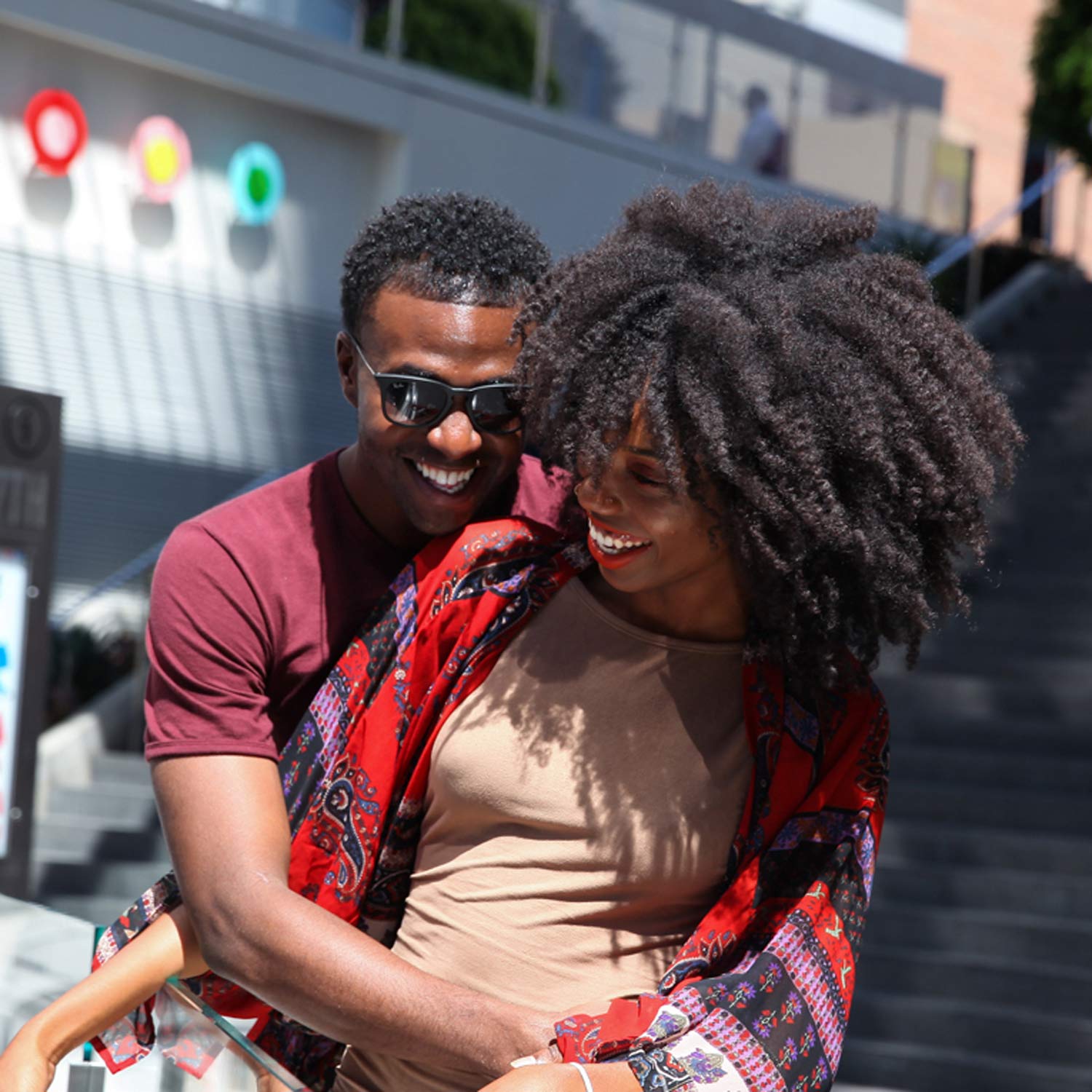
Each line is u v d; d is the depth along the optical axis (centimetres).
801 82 1192
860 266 149
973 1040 509
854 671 151
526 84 1130
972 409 147
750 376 136
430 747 158
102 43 955
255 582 165
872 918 558
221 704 157
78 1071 160
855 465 140
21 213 954
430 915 154
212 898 146
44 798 788
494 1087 126
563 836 150
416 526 172
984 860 576
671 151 1173
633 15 1155
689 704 152
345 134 1080
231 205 1036
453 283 169
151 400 1004
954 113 1820
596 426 143
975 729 656
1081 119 1055
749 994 134
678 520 143
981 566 154
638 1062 130
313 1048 168
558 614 159
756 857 145
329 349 1092
